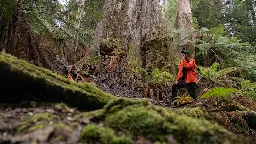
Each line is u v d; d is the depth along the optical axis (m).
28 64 3.92
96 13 9.65
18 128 2.64
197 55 13.04
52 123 2.78
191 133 2.68
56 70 6.72
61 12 7.25
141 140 2.68
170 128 2.77
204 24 19.41
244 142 2.70
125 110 3.09
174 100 7.09
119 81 8.52
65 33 7.60
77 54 9.20
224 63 12.75
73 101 3.95
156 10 11.09
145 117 2.94
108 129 2.70
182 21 14.23
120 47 9.70
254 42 17.67
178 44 12.77
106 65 8.96
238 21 19.83
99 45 9.70
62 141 2.39
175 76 9.78
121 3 10.82
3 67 3.44
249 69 12.45
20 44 5.73
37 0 6.49
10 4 5.63
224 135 2.70
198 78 10.19
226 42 12.90
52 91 3.77
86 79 7.59
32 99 3.72
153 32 10.66
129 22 10.40
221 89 5.81
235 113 5.32
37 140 2.33
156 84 8.75
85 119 3.02
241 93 7.84
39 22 6.51
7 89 3.63
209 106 5.63
